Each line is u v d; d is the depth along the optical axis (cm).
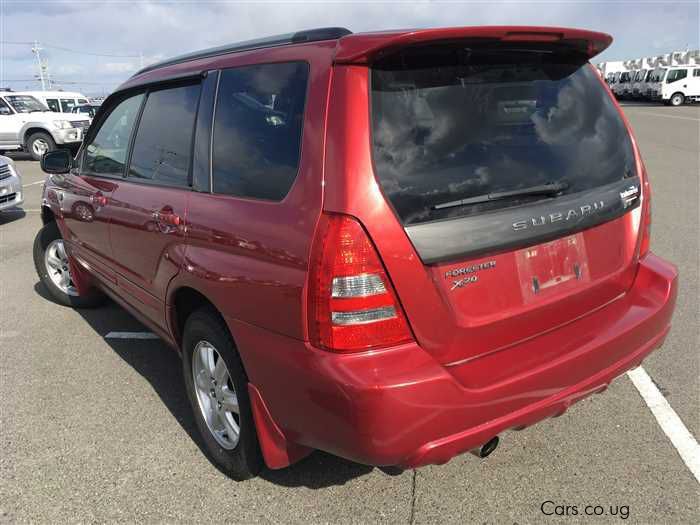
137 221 311
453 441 201
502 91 227
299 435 219
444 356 208
